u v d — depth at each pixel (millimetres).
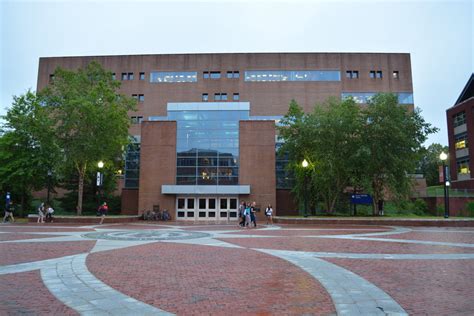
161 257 11914
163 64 63531
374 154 32406
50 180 37656
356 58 63250
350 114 33375
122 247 14344
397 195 33469
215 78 62594
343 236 18812
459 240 16969
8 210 32406
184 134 39375
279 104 61344
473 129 50938
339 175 34875
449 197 44125
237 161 38812
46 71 65188
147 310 6395
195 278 8875
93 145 33875
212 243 15758
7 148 37625
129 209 44156
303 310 6430
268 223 30812
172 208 38281
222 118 39594
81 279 8711
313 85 61906
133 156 45562
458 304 6758
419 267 10281
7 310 6398
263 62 62594
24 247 14219
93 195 44469
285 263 10867
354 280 8672
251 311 6367
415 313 6246
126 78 64000
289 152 38188
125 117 37531
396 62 63688
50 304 6742
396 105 33406
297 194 39250
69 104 32719
